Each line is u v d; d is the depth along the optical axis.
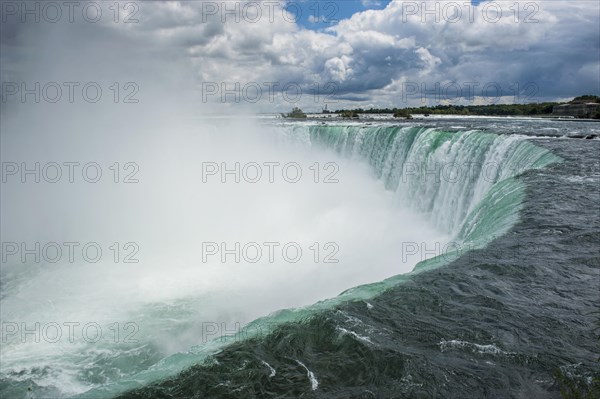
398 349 6.04
